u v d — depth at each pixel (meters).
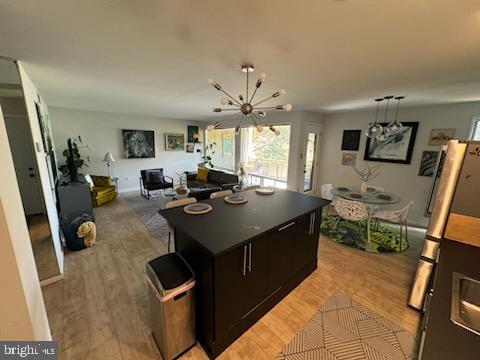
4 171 0.81
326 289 2.23
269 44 1.56
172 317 1.41
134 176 6.28
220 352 1.53
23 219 1.01
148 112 5.57
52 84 2.72
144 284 2.25
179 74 2.29
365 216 3.00
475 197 1.49
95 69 2.16
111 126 5.67
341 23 1.27
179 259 1.64
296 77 2.29
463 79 2.24
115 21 1.29
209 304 1.46
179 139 7.04
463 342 0.88
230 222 1.78
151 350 1.54
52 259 2.26
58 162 4.91
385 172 4.39
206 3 1.10
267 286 1.87
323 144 5.38
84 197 3.63
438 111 3.66
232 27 1.34
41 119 2.94
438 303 1.06
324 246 3.17
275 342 1.62
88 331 1.68
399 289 2.24
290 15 1.20
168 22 1.30
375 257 2.88
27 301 0.81
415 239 3.43
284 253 2.00
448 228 1.62
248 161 6.34
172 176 7.04
